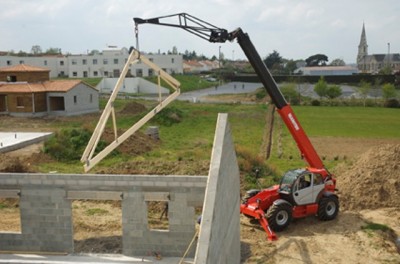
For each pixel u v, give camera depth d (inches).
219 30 607.2
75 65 3641.7
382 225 581.0
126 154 992.2
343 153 1096.2
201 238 321.7
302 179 586.9
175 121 1568.7
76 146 998.4
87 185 516.7
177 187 506.9
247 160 826.2
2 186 524.7
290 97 2388.0
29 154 975.6
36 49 5738.2
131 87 2938.0
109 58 3614.7
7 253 528.7
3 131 1296.8
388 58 5949.8
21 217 528.7
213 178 366.3
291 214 570.9
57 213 523.5
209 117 1715.1
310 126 1590.8
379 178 685.9
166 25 602.9
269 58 6284.5
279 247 522.3
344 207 660.1
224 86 3750.0
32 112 1589.6
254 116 1758.1
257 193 603.8
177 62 3986.2
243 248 522.9
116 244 548.4
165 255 519.5
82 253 526.3
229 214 419.5
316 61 6855.3
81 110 1722.4
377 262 482.3
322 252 506.6
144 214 515.2
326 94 2484.0
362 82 2704.2
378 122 1708.9
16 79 1641.2
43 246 530.9
